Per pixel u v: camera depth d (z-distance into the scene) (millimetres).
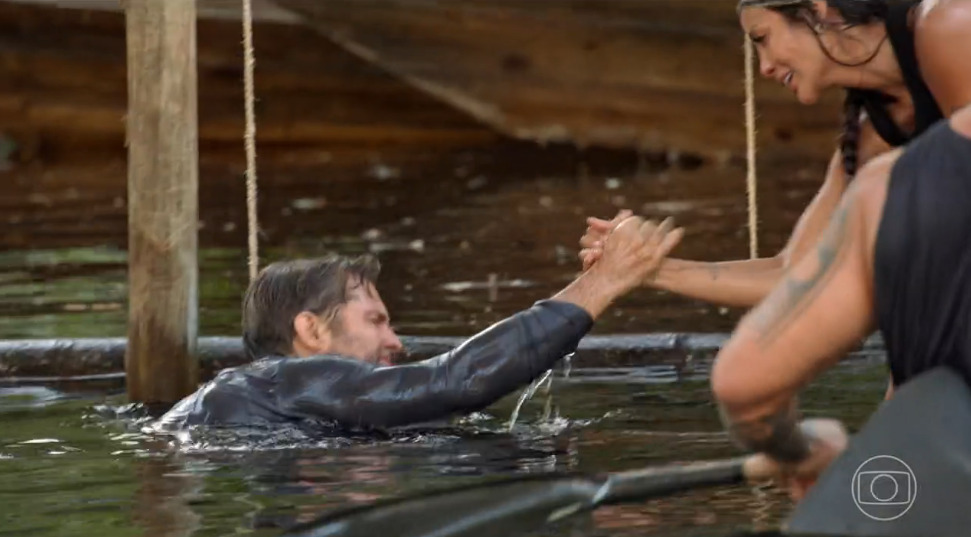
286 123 35438
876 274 7230
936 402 7355
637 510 8641
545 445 10953
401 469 10125
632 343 14820
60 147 35312
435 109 36062
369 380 11281
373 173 33594
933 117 9297
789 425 7664
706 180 31688
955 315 7238
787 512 8500
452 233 24922
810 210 11195
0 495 9617
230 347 14602
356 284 12062
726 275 11188
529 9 33156
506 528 7988
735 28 33312
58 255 23188
